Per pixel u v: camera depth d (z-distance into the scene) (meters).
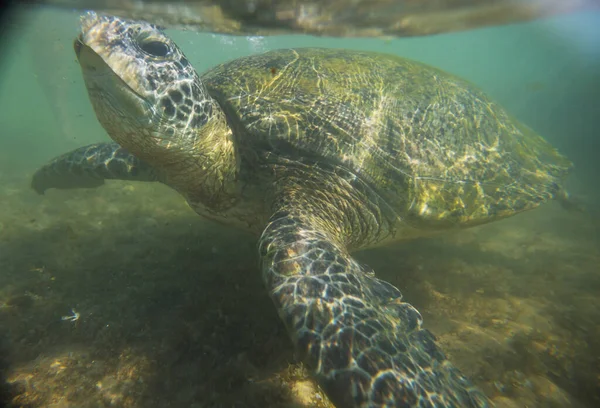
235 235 0.72
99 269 0.61
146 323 0.49
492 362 0.46
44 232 0.75
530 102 4.60
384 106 0.57
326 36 0.64
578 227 1.15
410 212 0.53
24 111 7.50
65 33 1.86
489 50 7.67
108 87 0.41
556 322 0.57
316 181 0.51
